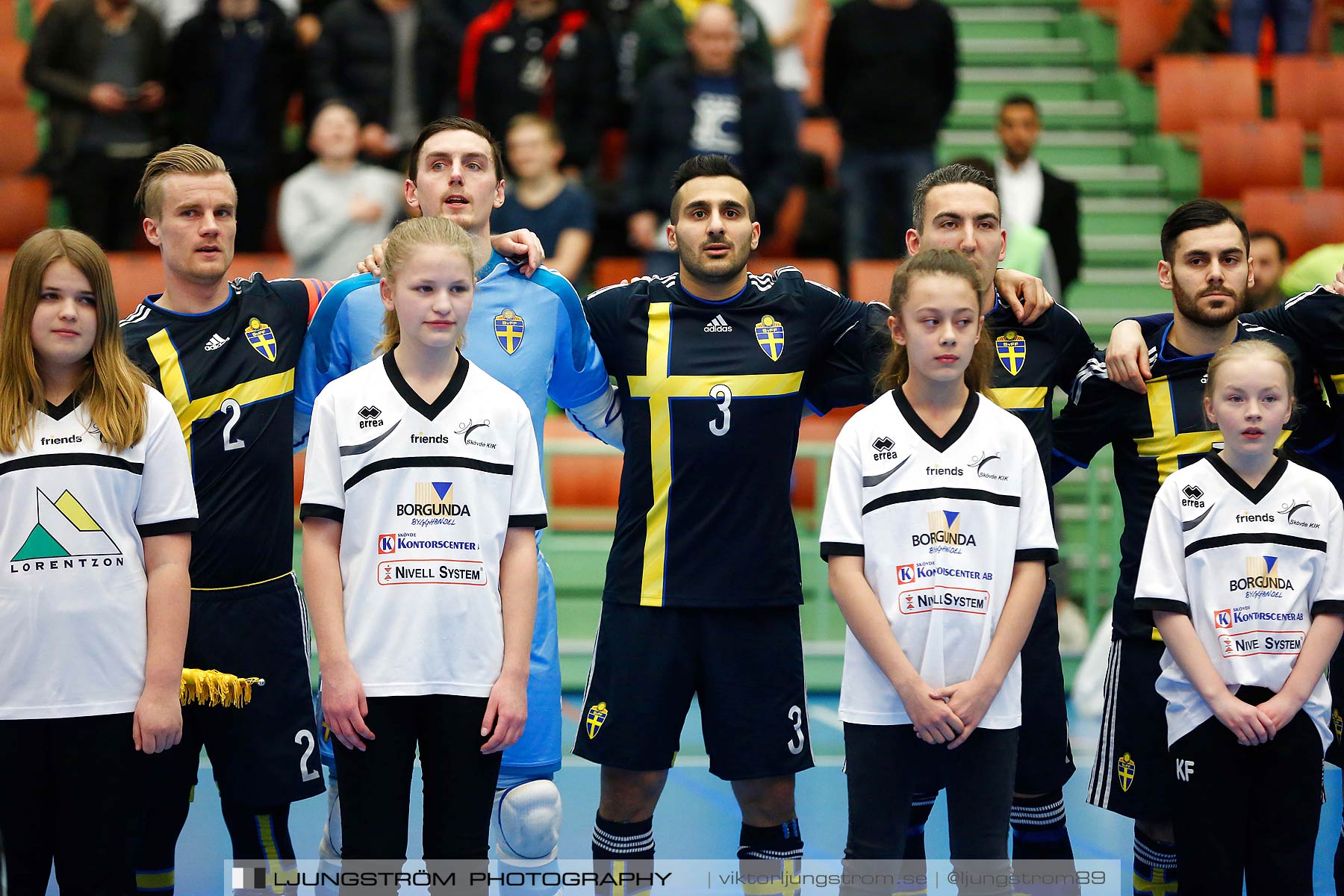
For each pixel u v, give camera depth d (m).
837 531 5.36
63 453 5.03
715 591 5.95
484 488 5.17
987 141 17.16
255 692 5.75
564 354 6.27
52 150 13.66
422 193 6.07
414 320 5.13
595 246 13.95
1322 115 16.89
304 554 5.17
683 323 6.17
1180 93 16.86
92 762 4.98
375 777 5.04
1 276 13.24
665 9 14.08
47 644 4.96
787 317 6.19
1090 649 11.48
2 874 4.54
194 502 5.27
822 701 11.59
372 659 5.07
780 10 16.48
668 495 6.01
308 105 13.48
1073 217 12.80
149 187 5.82
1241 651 5.46
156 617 5.11
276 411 5.91
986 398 5.52
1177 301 6.00
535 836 6.18
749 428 6.02
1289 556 5.48
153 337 5.79
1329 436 6.38
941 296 5.23
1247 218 15.14
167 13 14.95
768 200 12.74
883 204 13.45
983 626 5.24
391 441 5.15
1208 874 5.43
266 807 5.85
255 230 13.39
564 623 11.98
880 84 13.23
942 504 5.29
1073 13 18.62
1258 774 5.43
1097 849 7.44
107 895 5.00
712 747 6.00
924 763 5.41
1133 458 6.16
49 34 13.49
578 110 13.52
